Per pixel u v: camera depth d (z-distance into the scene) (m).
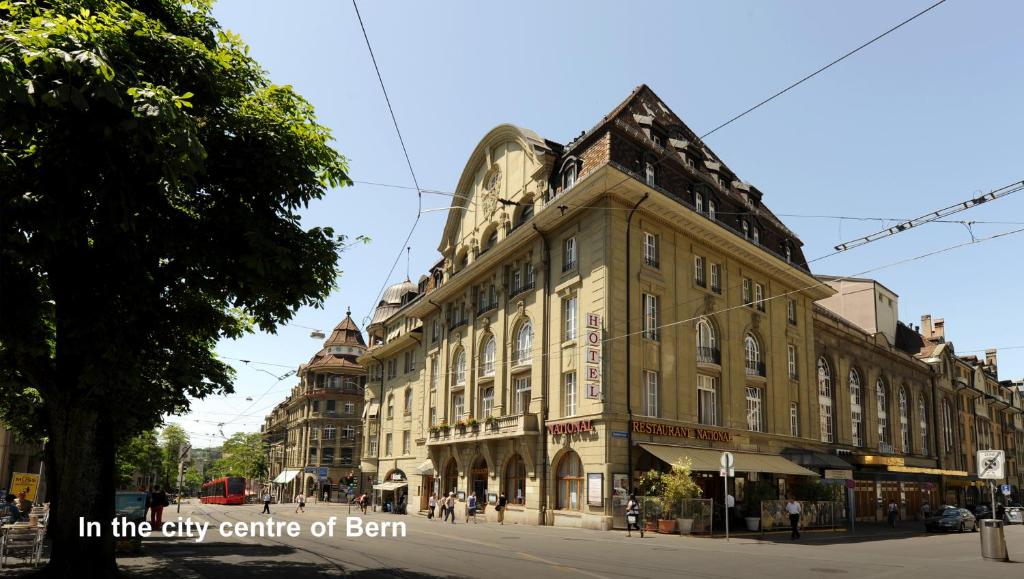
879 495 46.91
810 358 41.16
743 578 13.02
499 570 13.63
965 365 67.56
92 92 7.92
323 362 84.25
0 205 8.55
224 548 17.44
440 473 41.28
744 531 29.02
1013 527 43.25
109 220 8.99
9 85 7.17
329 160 12.02
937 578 13.53
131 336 10.30
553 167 34.50
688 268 33.22
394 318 58.88
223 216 10.81
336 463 81.38
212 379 16.70
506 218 37.38
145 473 78.06
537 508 30.98
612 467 27.55
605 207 30.00
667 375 30.78
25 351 9.60
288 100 12.11
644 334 30.33
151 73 9.88
